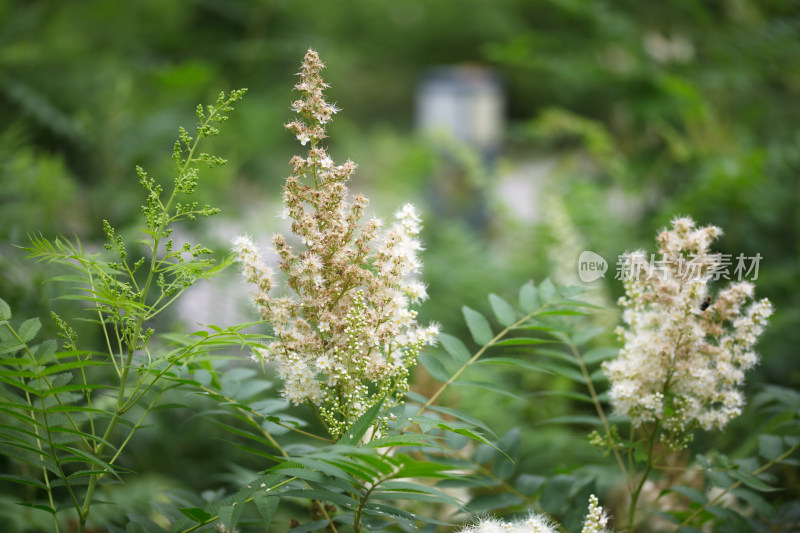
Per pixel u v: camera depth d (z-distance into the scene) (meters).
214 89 6.41
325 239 1.58
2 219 3.49
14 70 5.57
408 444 1.49
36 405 1.65
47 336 2.83
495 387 1.73
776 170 4.72
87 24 6.93
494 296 2.02
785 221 4.67
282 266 1.60
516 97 19.44
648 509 1.96
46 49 5.89
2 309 1.57
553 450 3.10
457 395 3.01
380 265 1.60
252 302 1.61
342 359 1.56
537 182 6.48
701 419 1.82
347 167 1.59
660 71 5.34
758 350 3.50
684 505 2.42
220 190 5.48
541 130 6.34
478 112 10.06
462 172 7.73
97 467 1.57
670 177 5.47
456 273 4.93
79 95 5.66
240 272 1.64
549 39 5.81
